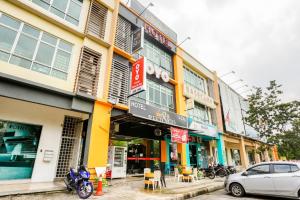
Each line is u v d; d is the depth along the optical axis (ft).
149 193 23.58
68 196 20.90
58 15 29.25
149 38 47.50
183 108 48.93
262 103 56.08
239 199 23.00
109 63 32.07
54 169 27.45
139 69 31.78
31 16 25.82
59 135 29.07
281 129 53.62
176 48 54.75
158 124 36.60
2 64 22.08
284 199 22.88
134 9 44.60
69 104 26.32
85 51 30.50
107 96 30.07
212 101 61.31
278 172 22.84
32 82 22.53
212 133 53.26
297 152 56.85
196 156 52.80
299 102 51.49
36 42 25.71
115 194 22.68
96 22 34.17
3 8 23.54
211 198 23.66
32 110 27.27
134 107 30.09
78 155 30.09
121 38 37.86
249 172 24.82
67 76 27.63
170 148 45.03
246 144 75.92
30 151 26.21
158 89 45.21
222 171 45.65
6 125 25.03
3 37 23.06
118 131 35.22
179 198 22.30
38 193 21.22
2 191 19.61
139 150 41.27
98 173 25.38
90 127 27.25
